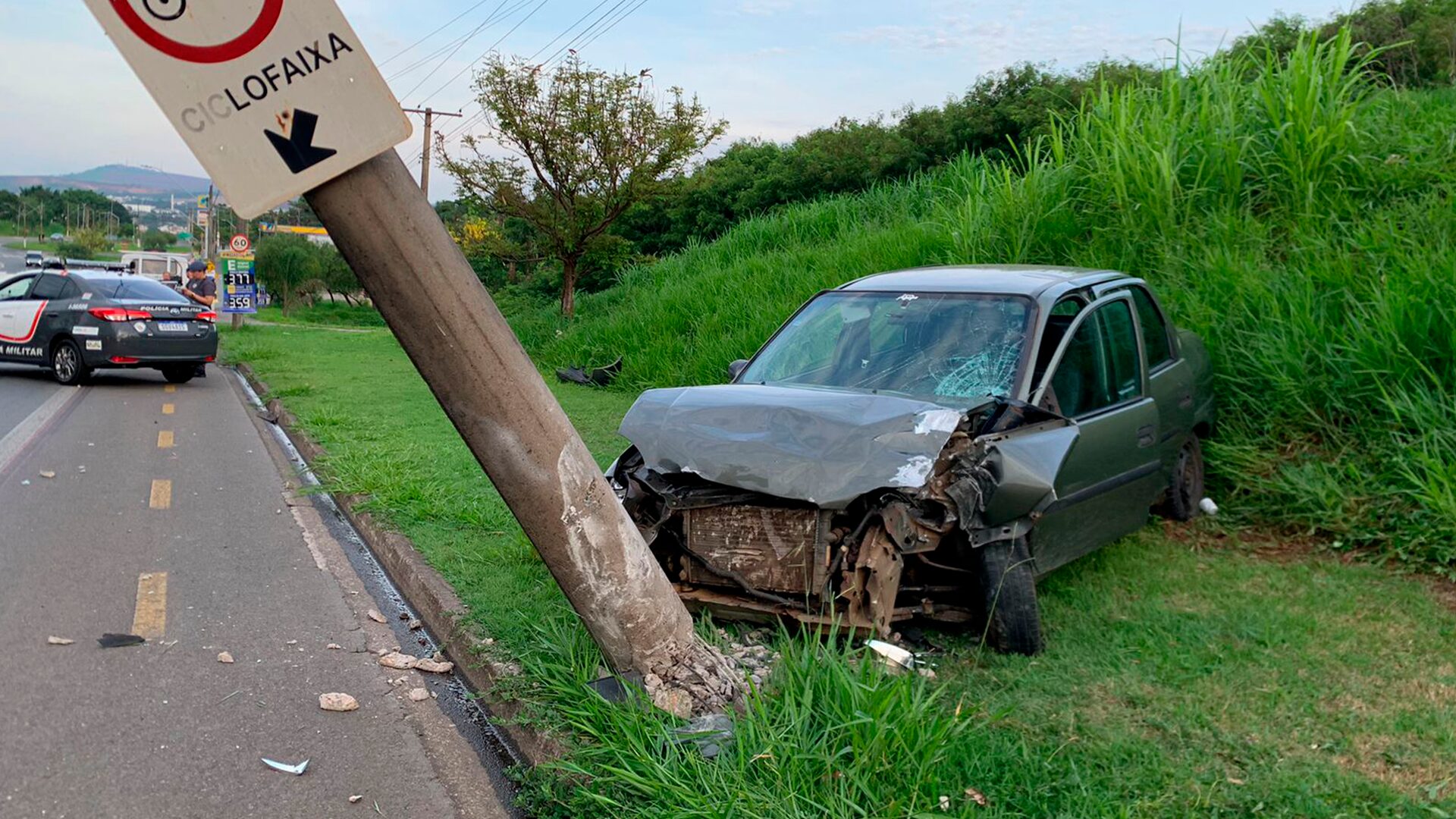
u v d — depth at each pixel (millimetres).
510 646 4586
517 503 3684
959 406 4859
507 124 18844
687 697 3771
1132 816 3205
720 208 25969
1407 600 5281
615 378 13352
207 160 3059
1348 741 3748
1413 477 5988
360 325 44594
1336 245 8258
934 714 3588
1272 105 9516
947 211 11961
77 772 3639
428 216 3385
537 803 3459
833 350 5660
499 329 3549
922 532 4305
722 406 4930
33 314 15070
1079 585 5477
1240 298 7730
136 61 2979
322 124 3129
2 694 4234
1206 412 6734
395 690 4488
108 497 7750
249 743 3928
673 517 4840
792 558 4500
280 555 6438
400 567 5973
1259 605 5188
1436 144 9188
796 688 3707
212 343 15375
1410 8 19078
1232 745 3707
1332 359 6922
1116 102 10844
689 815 3027
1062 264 9648
